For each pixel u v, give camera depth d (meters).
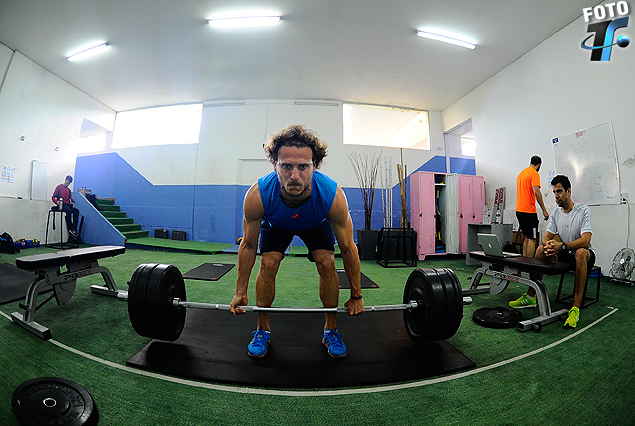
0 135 4.61
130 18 3.95
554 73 3.96
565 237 2.21
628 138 3.12
